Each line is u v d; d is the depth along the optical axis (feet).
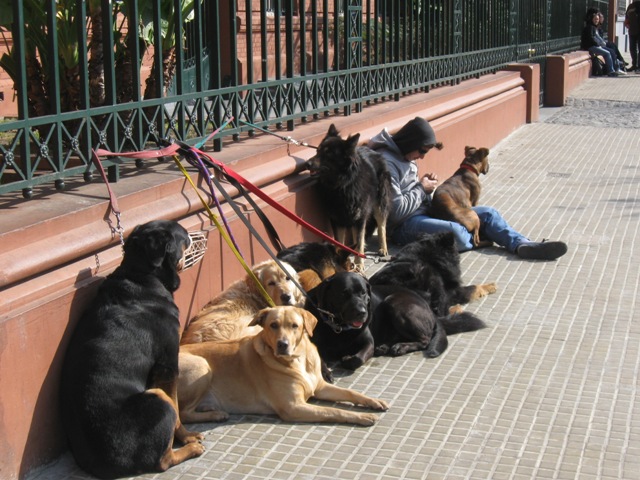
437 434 15.10
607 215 31.99
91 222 15.17
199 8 19.84
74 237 14.56
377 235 28.60
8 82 30.09
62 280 14.20
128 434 13.37
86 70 16.22
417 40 35.42
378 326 19.39
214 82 21.08
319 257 20.83
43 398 13.74
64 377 13.79
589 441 14.84
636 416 15.85
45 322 13.66
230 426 15.40
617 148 46.68
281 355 15.02
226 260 19.03
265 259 20.80
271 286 18.21
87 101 16.33
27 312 13.26
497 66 50.31
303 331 15.71
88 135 16.43
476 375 17.78
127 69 21.29
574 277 24.70
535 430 15.26
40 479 13.58
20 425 13.25
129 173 18.33
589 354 18.95
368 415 15.44
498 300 22.67
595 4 99.66
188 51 31.14
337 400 16.28
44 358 13.70
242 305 18.13
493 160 42.63
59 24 19.67
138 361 13.94
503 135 48.26
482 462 14.08
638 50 100.22
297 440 14.87
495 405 16.30
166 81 22.77
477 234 27.50
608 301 22.61
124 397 13.55
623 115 59.16
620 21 140.77
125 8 20.99
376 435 15.05
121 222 15.74
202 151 20.68
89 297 14.66
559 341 19.74
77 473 13.82
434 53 37.37
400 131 27.48
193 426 15.42
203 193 18.47
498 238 27.40
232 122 21.97
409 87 34.35
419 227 27.09
